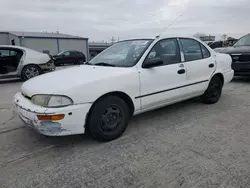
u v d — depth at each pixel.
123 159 2.66
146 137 3.25
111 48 4.12
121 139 3.20
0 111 4.64
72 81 2.88
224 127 3.57
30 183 2.25
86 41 33.31
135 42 3.85
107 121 3.06
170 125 3.69
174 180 2.25
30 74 8.96
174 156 2.70
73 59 22.86
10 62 8.59
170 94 3.77
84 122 2.84
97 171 2.43
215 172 2.36
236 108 4.55
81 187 2.18
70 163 2.60
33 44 29.64
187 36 4.25
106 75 3.05
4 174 2.40
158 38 3.75
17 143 3.13
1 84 8.41
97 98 2.89
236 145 2.95
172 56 3.87
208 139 3.15
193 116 4.10
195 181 2.22
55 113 2.62
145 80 3.38
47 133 2.73
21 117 2.97
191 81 4.13
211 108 4.55
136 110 3.38
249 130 3.44
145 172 2.39
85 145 3.04
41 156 2.77
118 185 2.19
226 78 4.98
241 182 2.20
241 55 6.88
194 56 4.26
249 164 2.50
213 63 4.57
